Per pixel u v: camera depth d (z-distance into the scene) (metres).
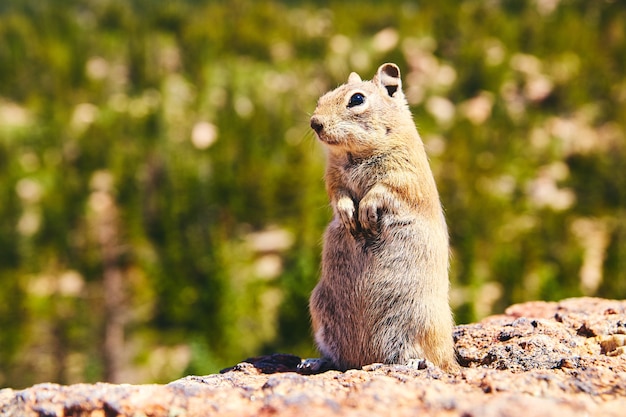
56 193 62.47
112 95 93.62
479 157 71.31
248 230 59.19
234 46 101.75
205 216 59.56
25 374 42.34
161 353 45.22
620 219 57.28
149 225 59.34
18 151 77.56
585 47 97.19
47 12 109.50
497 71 87.50
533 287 47.34
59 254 54.88
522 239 52.34
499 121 78.12
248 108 87.31
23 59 94.00
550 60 93.62
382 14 107.06
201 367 41.97
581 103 82.44
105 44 102.94
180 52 102.88
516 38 98.69
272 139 72.31
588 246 58.44
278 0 124.62
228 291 46.34
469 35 98.12
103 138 73.56
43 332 44.34
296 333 36.75
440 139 76.56
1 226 55.69
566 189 68.88
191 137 76.69
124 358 44.47
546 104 84.62
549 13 111.69
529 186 69.00
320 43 101.25
